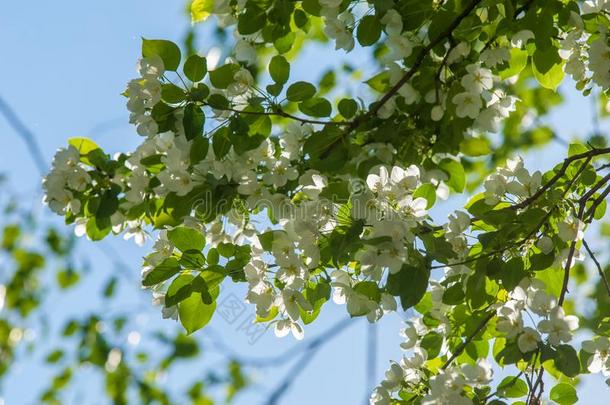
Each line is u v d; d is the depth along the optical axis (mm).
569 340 2266
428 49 2406
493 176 2396
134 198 2432
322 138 2416
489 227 2387
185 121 2342
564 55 2436
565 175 2436
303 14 2471
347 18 2445
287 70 2385
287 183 2398
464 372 2293
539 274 2373
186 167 2381
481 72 2391
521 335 2275
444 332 2408
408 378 2381
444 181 2531
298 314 2326
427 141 2471
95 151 2453
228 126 2379
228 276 2367
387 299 2355
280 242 2332
